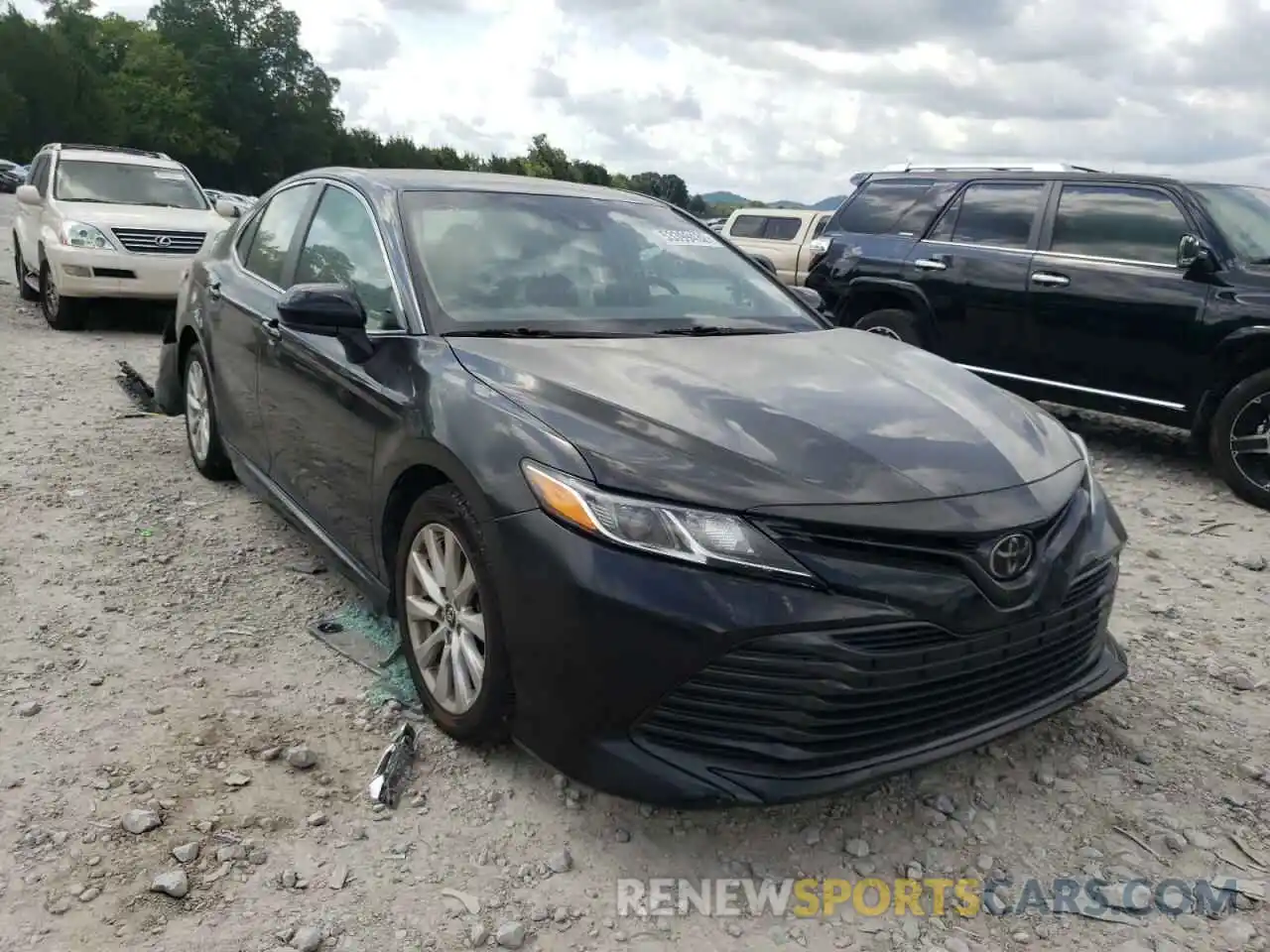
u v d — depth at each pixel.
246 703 3.34
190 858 2.61
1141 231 6.88
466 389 3.07
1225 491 6.50
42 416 6.70
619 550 2.54
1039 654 2.86
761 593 2.48
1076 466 3.16
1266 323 6.10
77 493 5.15
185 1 79.12
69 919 2.40
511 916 2.50
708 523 2.52
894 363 3.61
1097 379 7.01
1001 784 3.13
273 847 2.68
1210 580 4.89
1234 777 3.22
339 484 3.69
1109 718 3.54
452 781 2.99
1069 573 2.83
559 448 2.72
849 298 8.50
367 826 2.78
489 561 2.79
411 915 2.48
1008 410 3.34
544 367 3.11
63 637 3.70
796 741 2.53
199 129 75.50
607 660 2.55
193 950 2.33
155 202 11.21
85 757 3.00
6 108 65.44
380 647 3.74
